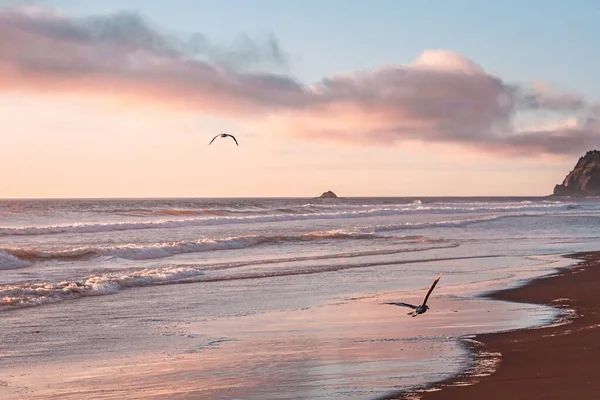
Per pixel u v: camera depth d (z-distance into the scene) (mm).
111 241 36781
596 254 31391
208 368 11211
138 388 10078
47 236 39656
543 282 21609
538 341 12781
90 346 12898
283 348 12625
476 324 14695
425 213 75688
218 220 52875
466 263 27531
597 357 11461
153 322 15258
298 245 35344
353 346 12695
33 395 9781
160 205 108812
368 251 32438
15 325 14789
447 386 9844
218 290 20062
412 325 14688
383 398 9344
